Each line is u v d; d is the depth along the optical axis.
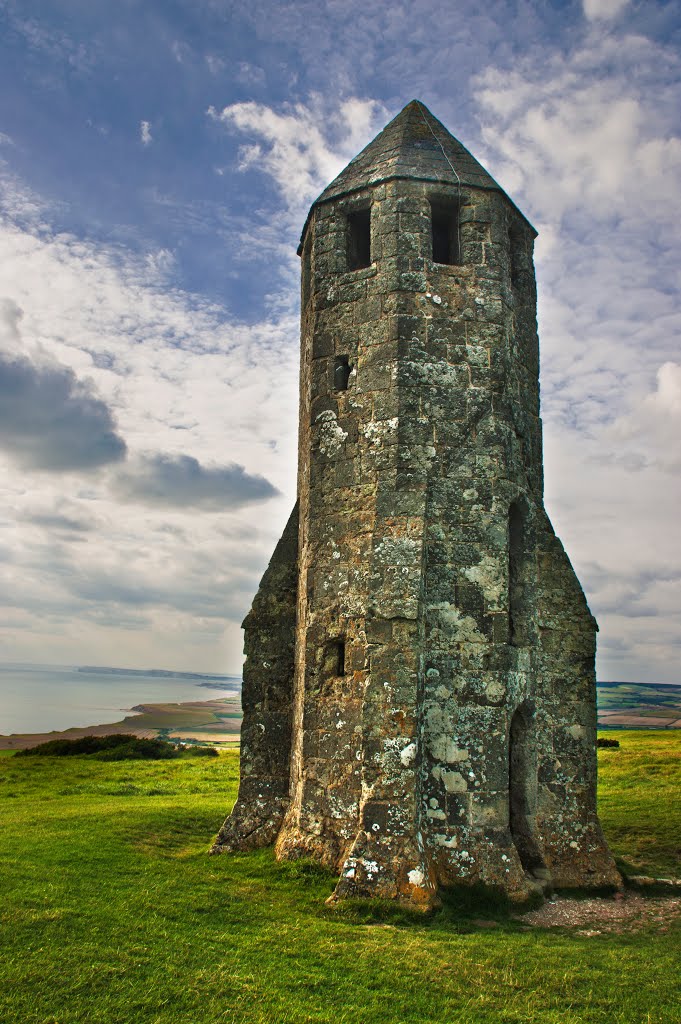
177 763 24.98
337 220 12.10
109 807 14.66
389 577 10.05
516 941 7.87
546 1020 6.01
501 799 9.77
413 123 12.65
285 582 12.46
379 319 11.23
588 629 11.75
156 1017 5.74
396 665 9.65
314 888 9.19
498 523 10.65
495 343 11.34
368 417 10.99
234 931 7.64
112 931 7.31
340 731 10.23
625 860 11.98
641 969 7.17
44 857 9.94
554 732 11.43
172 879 9.30
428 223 11.58
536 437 12.39
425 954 7.21
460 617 10.30
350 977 6.63
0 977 6.16
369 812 9.13
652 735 38.38
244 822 11.40
